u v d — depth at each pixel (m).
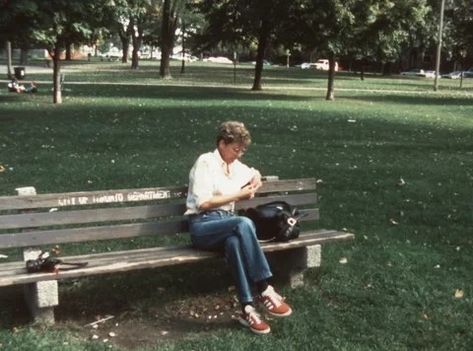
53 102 23.05
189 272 5.68
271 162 11.45
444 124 19.58
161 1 62.53
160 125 16.77
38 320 4.55
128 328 4.62
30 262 4.48
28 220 4.64
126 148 12.68
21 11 15.63
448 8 59.50
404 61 94.44
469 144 14.91
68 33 20.89
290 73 64.38
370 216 7.79
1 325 4.56
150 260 4.63
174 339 4.43
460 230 7.27
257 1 29.83
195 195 4.90
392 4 28.98
